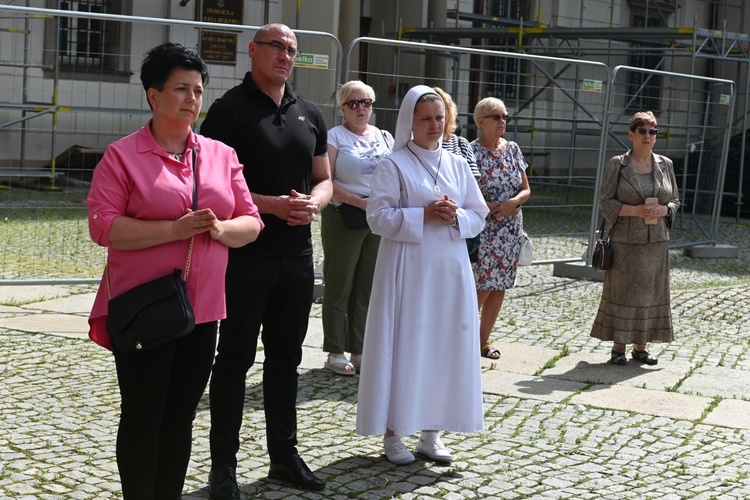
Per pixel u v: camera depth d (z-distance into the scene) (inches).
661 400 264.4
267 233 186.4
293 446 193.8
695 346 336.5
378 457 211.0
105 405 242.2
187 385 155.1
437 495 189.8
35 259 430.9
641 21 1112.8
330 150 277.9
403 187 204.4
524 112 591.5
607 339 303.1
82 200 496.4
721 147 590.2
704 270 526.9
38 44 642.8
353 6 814.5
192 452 209.2
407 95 207.0
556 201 517.3
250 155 185.9
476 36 874.1
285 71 187.9
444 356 204.4
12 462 198.1
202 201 151.9
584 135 574.2
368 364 202.4
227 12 763.4
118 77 652.1
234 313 184.4
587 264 469.1
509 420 242.1
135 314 143.7
